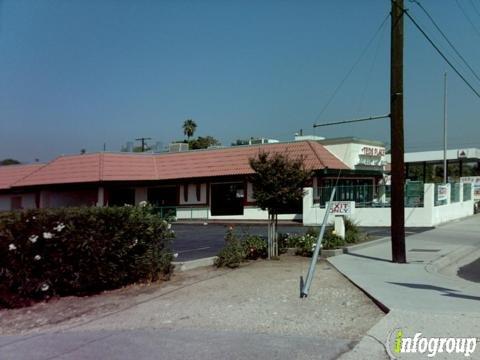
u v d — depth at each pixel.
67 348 6.79
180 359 6.14
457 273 13.01
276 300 9.05
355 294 9.43
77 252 9.88
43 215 9.67
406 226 27.16
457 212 33.38
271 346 6.48
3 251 9.33
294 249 15.36
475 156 46.78
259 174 14.05
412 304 8.24
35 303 9.63
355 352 6.12
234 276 11.58
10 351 6.79
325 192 30.25
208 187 36.94
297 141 34.94
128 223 10.62
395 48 13.73
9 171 46.44
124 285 10.89
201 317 8.11
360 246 16.73
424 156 49.06
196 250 16.83
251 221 33.78
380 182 38.41
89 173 37.50
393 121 13.72
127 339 7.07
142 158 39.47
